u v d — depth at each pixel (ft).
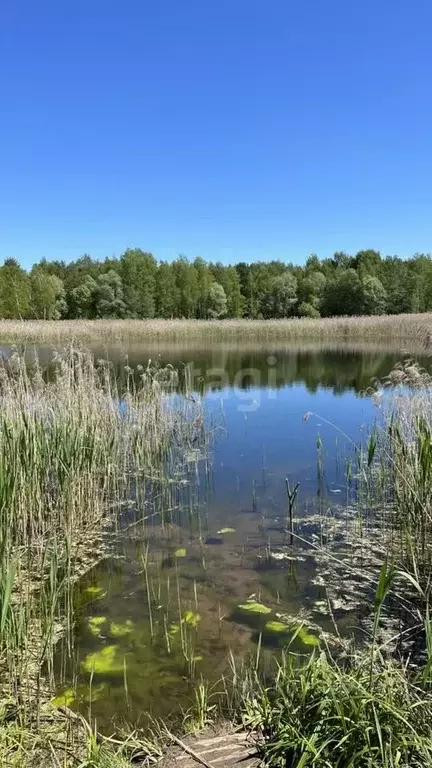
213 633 10.85
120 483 20.81
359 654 9.85
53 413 17.84
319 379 45.98
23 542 15.14
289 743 7.14
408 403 19.47
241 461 23.09
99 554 14.76
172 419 28.12
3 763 7.41
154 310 164.14
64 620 11.43
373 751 6.66
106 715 8.66
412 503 14.85
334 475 21.07
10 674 9.37
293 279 188.44
